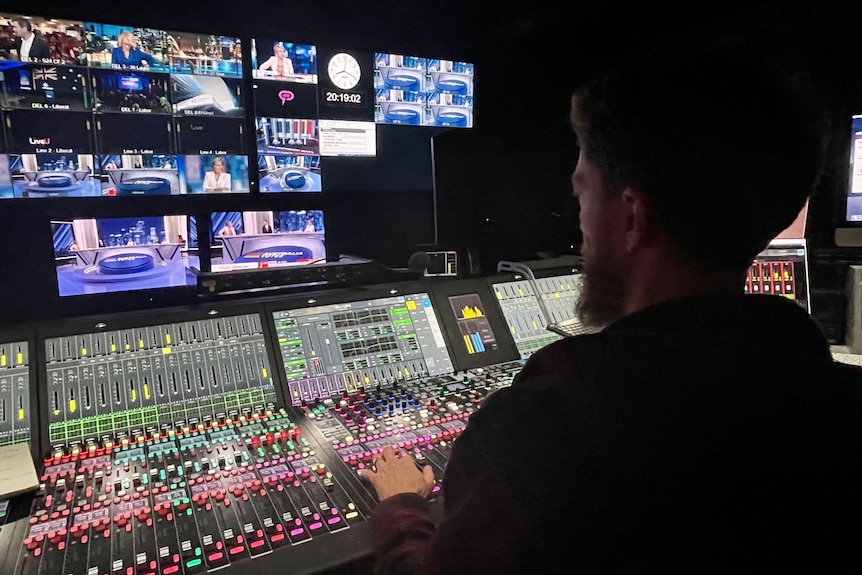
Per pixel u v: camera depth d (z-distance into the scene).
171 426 1.63
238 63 2.72
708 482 0.65
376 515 1.08
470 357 2.14
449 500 0.79
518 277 2.42
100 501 1.31
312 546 1.19
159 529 1.22
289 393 1.81
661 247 0.79
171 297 2.23
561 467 0.68
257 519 1.26
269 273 2.06
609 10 3.25
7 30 2.29
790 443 0.66
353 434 1.63
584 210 0.89
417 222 3.28
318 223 2.46
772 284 2.33
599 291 0.89
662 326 0.74
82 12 2.46
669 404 0.67
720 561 0.64
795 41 2.83
